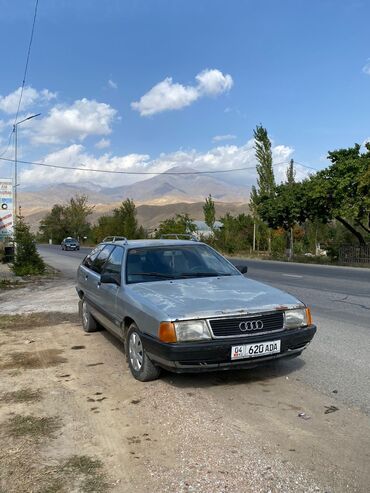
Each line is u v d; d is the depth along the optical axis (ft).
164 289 18.40
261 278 57.62
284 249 136.56
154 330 16.12
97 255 26.48
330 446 12.35
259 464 11.49
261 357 16.10
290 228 113.91
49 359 21.33
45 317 32.96
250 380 17.63
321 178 94.68
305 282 52.26
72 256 134.92
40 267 72.79
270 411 14.71
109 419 14.40
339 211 89.20
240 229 166.40
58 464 11.75
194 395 16.20
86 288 26.17
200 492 10.41
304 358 20.44
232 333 15.83
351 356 20.66
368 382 17.24
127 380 17.97
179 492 10.43
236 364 15.85
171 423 13.96
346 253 96.94
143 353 17.24
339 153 93.09
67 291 48.93
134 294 18.40
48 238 365.81
